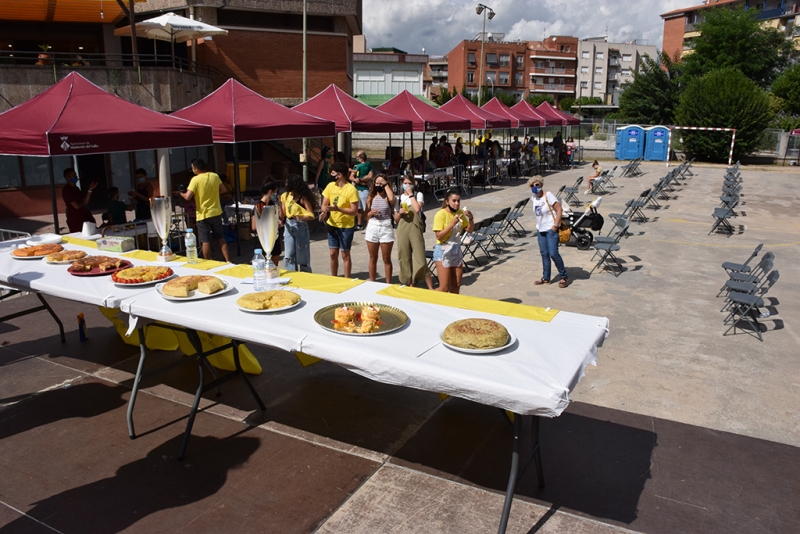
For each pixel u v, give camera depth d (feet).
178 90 52.26
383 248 25.25
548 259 27.78
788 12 201.98
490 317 12.35
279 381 17.43
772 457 13.46
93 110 25.98
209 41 70.44
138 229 27.81
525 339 11.10
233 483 12.41
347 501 11.80
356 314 12.26
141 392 16.62
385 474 12.73
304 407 15.81
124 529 10.96
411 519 11.25
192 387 16.99
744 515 11.36
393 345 10.72
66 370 17.99
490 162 70.69
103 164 52.34
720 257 33.96
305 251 25.25
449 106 64.49
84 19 61.72
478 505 11.66
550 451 13.64
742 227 43.86
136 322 13.14
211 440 14.14
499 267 31.60
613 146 124.57
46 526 11.05
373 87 138.41
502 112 75.00
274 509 11.55
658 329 21.98
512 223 44.93
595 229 36.45
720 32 135.64
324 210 25.50
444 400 16.14
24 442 13.98
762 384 17.35
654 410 15.72
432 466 13.03
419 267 23.48
